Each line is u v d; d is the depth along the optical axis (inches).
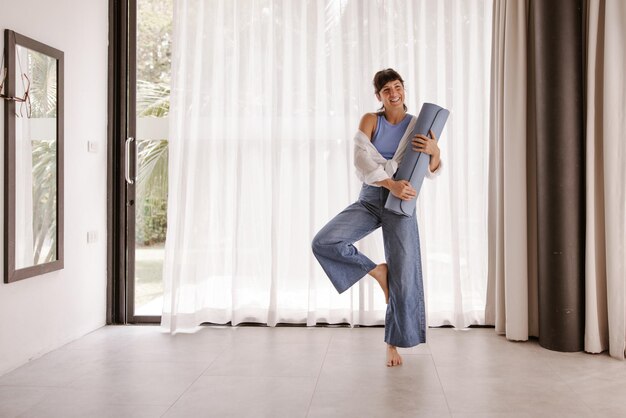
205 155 157.6
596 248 134.7
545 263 136.4
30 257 127.8
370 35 155.3
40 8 132.3
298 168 158.4
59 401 103.7
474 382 113.0
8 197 119.7
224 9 157.9
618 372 119.3
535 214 144.9
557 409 99.0
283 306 161.0
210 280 161.0
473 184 156.8
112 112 163.9
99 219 160.2
